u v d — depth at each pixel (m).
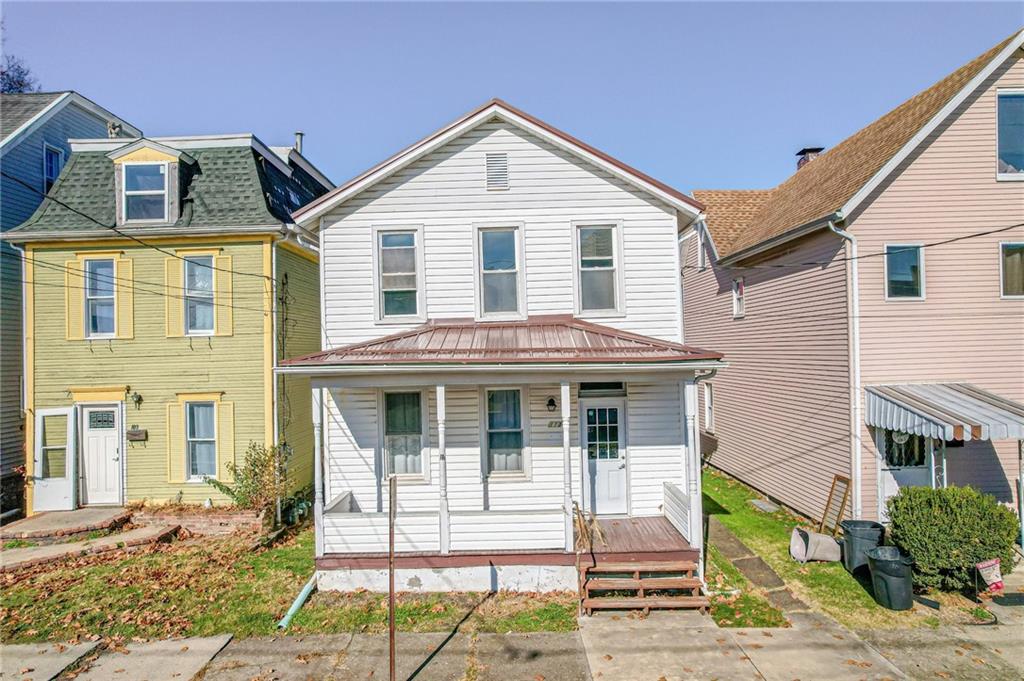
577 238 11.66
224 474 13.69
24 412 14.68
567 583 9.41
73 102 17.14
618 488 11.36
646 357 9.52
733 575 9.93
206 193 14.23
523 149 11.70
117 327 13.95
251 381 13.73
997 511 8.90
